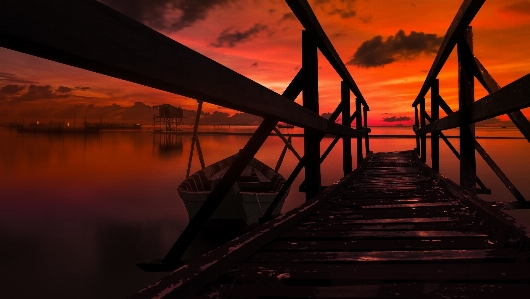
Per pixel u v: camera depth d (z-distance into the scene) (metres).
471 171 3.88
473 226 2.75
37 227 17.91
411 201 4.04
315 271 1.77
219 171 15.30
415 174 7.01
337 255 2.04
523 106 1.96
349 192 4.82
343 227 2.83
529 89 1.83
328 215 3.36
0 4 0.58
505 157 41.53
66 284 11.74
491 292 1.47
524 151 49.78
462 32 3.66
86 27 0.74
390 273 1.73
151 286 1.34
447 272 1.72
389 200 4.16
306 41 3.68
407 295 1.46
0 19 0.58
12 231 17.41
